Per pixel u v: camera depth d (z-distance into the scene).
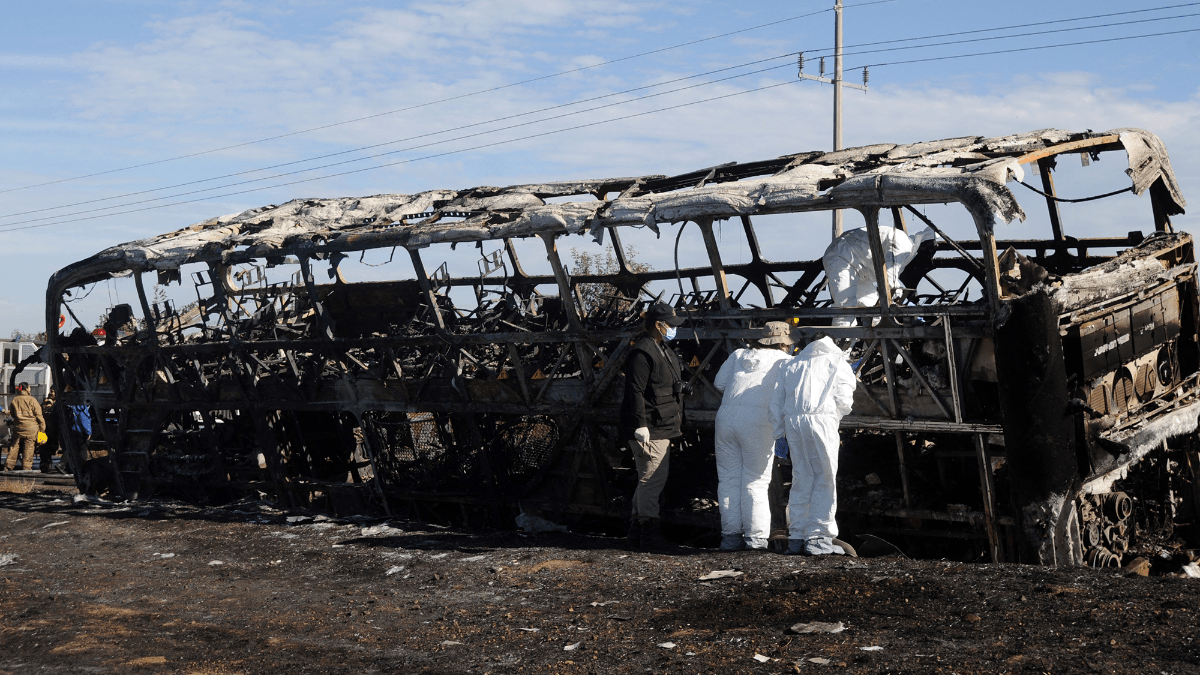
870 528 7.96
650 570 6.56
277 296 12.10
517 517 9.73
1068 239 9.93
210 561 8.35
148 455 12.65
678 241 8.30
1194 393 8.85
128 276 12.27
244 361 11.49
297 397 11.19
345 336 12.85
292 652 5.13
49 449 17.34
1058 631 4.29
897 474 7.88
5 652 5.36
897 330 7.21
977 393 7.11
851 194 7.12
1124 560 7.84
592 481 9.28
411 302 12.16
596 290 12.15
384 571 7.45
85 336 13.50
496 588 6.52
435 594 6.52
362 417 10.76
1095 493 7.16
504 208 9.80
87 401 13.36
